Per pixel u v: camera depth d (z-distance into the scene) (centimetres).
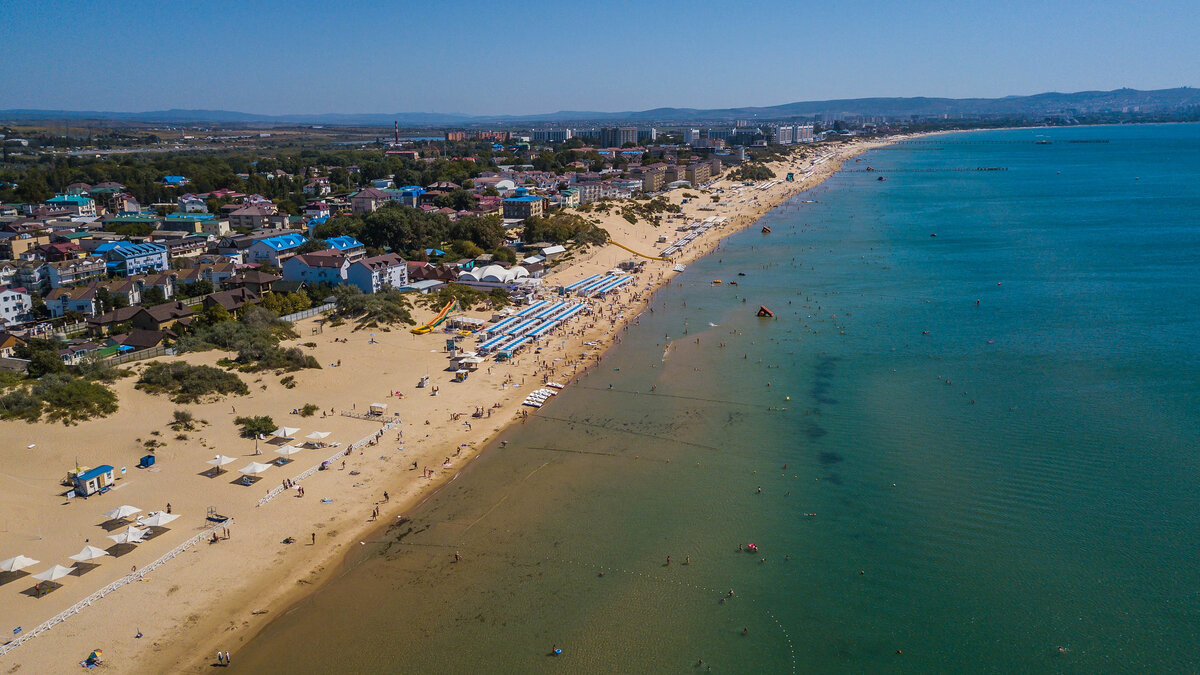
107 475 9188
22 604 7156
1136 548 8025
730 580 7788
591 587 7725
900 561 8006
